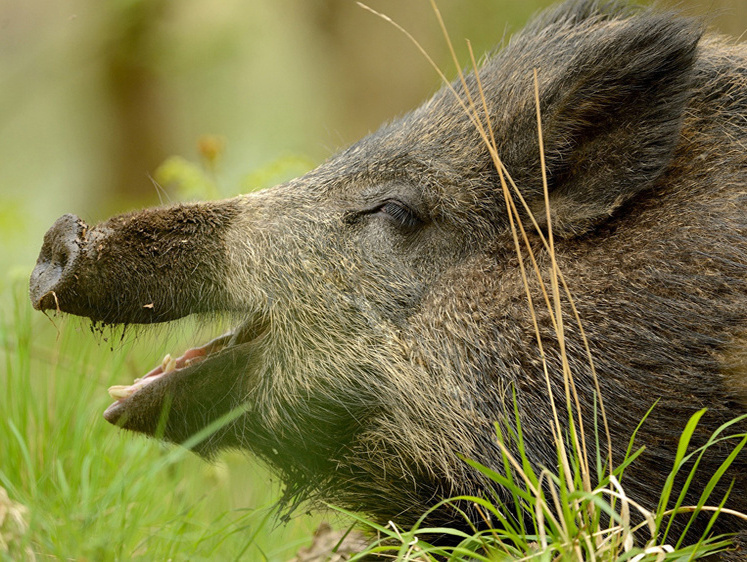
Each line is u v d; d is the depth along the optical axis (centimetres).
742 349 798
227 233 924
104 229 896
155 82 2877
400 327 886
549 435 822
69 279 870
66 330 1256
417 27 2556
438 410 860
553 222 871
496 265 879
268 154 2823
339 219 923
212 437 908
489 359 849
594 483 805
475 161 915
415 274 895
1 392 1158
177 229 913
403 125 974
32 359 1356
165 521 941
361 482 898
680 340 812
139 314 904
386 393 878
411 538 720
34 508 822
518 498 759
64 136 3177
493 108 927
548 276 855
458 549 690
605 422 771
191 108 3006
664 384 807
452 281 884
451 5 2511
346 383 885
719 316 810
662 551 660
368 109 2619
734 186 862
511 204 795
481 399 848
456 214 902
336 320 895
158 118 2917
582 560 657
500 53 1009
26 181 3173
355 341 890
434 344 871
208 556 882
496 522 836
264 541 1041
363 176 942
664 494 698
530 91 906
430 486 875
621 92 863
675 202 866
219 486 1159
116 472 991
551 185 895
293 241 919
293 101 2934
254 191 973
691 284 823
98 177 2955
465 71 1056
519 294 854
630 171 862
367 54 2611
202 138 1491
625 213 873
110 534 832
